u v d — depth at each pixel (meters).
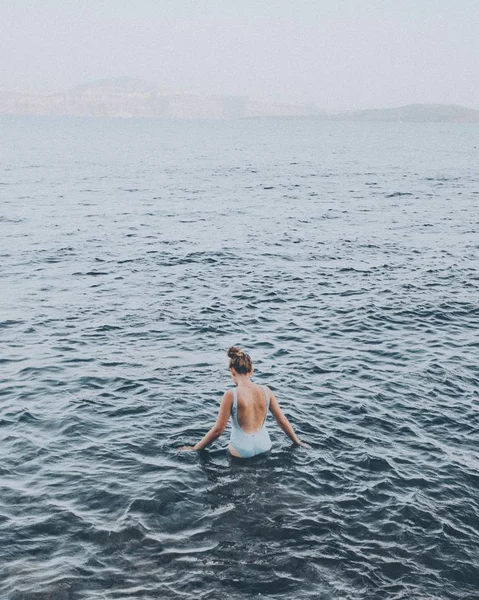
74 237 28.69
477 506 8.80
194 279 21.62
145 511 8.40
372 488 9.09
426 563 7.60
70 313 17.59
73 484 9.04
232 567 7.40
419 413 11.63
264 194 47.09
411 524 8.30
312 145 141.38
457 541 8.01
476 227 33.16
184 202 41.72
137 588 7.02
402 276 22.38
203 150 111.25
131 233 30.00
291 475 9.30
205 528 8.09
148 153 97.75
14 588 6.93
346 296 19.69
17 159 76.69
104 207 38.53
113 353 14.52
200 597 6.91
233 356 9.66
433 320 17.44
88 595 6.88
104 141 138.62
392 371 13.66
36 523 8.12
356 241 28.91
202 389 12.49
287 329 16.48
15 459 9.71
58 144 119.00
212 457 9.77
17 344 15.05
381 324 17.02
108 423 10.95
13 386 12.54
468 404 12.13
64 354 14.41
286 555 7.62
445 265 24.14
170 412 11.40
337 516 8.41
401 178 61.88
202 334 15.98
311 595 7.00
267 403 9.77
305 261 24.64
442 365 14.06
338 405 11.80
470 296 19.91
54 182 52.06
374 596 7.02
